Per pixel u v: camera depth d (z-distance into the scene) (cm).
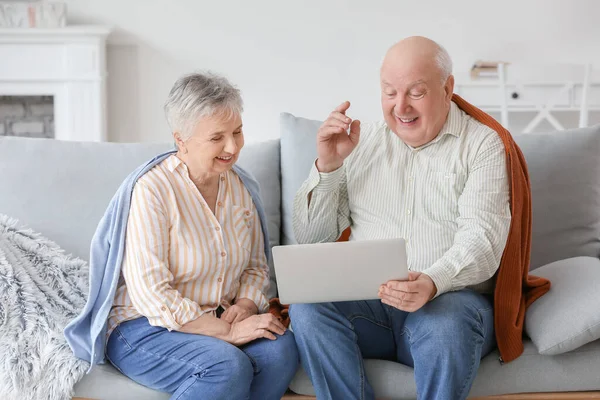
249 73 522
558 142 231
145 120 523
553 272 212
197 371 174
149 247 182
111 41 514
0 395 179
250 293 198
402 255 177
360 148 220
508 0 517
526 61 523
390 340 199
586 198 227
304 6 516
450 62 206
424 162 210
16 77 484
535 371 188
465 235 195
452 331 178
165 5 514
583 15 519
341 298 183
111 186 226
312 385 188
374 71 521
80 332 188
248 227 202
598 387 189
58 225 221
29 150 230
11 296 190
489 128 208
